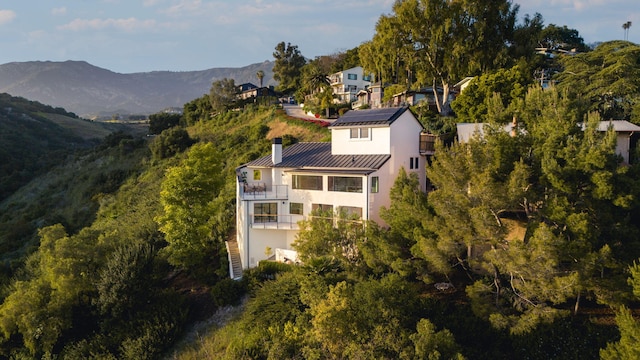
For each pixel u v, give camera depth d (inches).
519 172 747.4
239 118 3014.3
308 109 2815.0
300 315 869.8
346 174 1175.6
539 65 2135.8
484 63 2001.7
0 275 1684.3
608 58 1594.5
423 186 1381.6
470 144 826.8
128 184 2439.7
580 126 824.3
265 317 922.1
